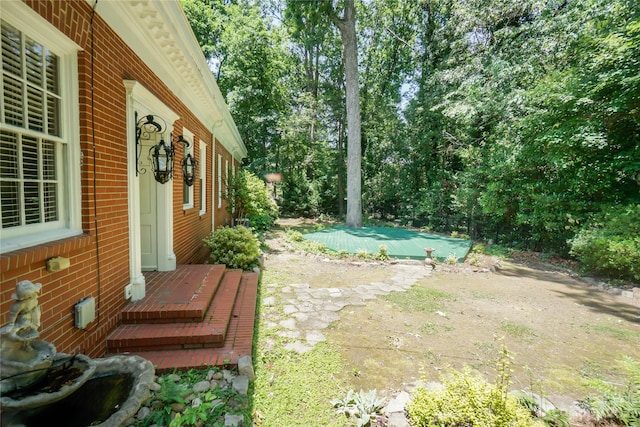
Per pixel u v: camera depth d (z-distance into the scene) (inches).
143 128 163.3
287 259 313.7
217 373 104.7
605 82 265.3
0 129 71.4
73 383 60.5
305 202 768.9
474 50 492.7
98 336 106.4
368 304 196.5
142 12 125.0
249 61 676.1
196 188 254.8
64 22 86.6
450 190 563.5
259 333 149.2
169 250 184.4
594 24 295.6
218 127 342.6
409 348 142.6
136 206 136.9
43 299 80.0
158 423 81.1
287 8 599.5
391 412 96.8
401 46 767.7
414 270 288.0
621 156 274.8
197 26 678.5
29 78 79.4
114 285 118.6
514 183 383.9
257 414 94.0
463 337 156.2
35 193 83.5
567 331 167.3
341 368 123.7
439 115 573.3
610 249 240.7
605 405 99.0
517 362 134.6
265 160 736.3
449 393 91.2
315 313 177.8
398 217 736.3
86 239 96.9
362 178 783.1
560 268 310.5
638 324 177.9
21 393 57.0
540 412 98.3
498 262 324.5
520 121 346.9
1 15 68.6
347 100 584.7
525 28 396.2
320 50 852.0
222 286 178.5
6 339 56.1
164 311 125.8
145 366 75.0
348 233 486.6
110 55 113.6
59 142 90.8
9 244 71.1
